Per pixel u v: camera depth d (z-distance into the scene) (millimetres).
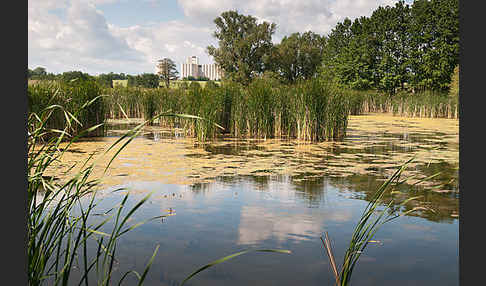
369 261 2674
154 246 2895
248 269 2523
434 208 3916
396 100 24781
